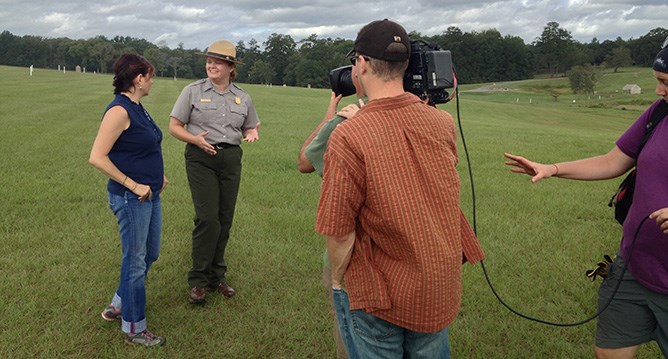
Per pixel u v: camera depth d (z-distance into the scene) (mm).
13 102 20578
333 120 2389
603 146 14078
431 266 1993
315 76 129000
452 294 2092
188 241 5473
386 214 1971
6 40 146250
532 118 38625
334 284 2219
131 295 3484
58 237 5371
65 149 10602
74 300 4047
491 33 156375
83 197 6961
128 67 3383
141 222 3482
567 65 155375
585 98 94312
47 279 4375
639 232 2424
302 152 2652
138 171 3459
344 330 2266
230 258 5086
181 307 4074
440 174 2047
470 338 3668
